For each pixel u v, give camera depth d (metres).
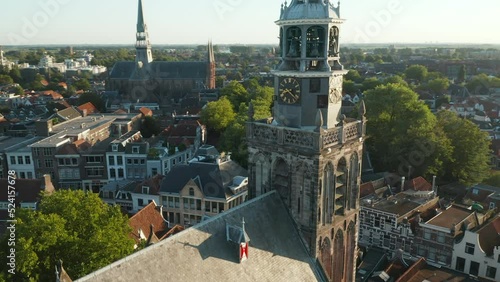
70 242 44.94
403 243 70.69
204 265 26.44
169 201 85.69
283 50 32.28
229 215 29.91
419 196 80.94
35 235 43.47
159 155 112.50
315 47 31.05
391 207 74.75
